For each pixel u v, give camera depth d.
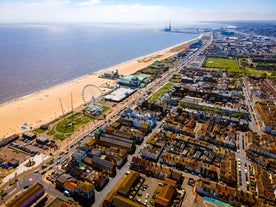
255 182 149.62
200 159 172.62
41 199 130.38
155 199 128.38
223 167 160.00
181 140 195.38
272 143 191.88
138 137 194.00
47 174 155.25
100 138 189.75
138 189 142.38
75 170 153.75
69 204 124.12
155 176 154.38
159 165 161.88
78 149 179.62
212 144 194.38
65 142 196.50
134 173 149.25
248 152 177.88
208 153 177.00
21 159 172.12
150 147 180.50
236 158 176.38
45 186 144.12
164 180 145.88
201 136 199.38
